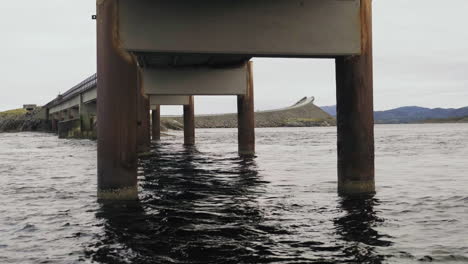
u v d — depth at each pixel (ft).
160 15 39.58
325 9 41.81
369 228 29.96
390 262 22.86
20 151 128.06
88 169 74.08
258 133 335.26
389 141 174.29
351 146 41.68
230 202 39.88
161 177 59.00
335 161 84.64
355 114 41.29
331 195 43.16
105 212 35.76
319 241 26.78
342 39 41.73
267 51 41.63
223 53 41.52
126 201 39.22
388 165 76.59
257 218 33.14
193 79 95.61
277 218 33.09
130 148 39.14
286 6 41.81
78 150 128.06
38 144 168.14
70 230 30.35
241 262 22.98
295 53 41.86
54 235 29.17
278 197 42.50
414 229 29.71
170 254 24.43
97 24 38.93
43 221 33.40
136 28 38.96
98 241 27.37
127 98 38.65
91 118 194.80
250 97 96.78
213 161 84.07
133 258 23.84
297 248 25.36
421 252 24.53
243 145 97.76
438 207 37.19
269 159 89.10
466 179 56.59
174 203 39.40
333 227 30.25
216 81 95.71
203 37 40.65
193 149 122.83
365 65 41.47
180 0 40.16
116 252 24.98
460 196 42.73
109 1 38.40
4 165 83.41
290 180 55.72
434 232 28.91
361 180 41.86
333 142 173.27
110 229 30.30
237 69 96.02
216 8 40.96
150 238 27.81
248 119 96.89
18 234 29.63
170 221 32.35
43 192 48.83
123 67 38.55
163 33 39.68
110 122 38.47
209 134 297.74
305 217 33.37
